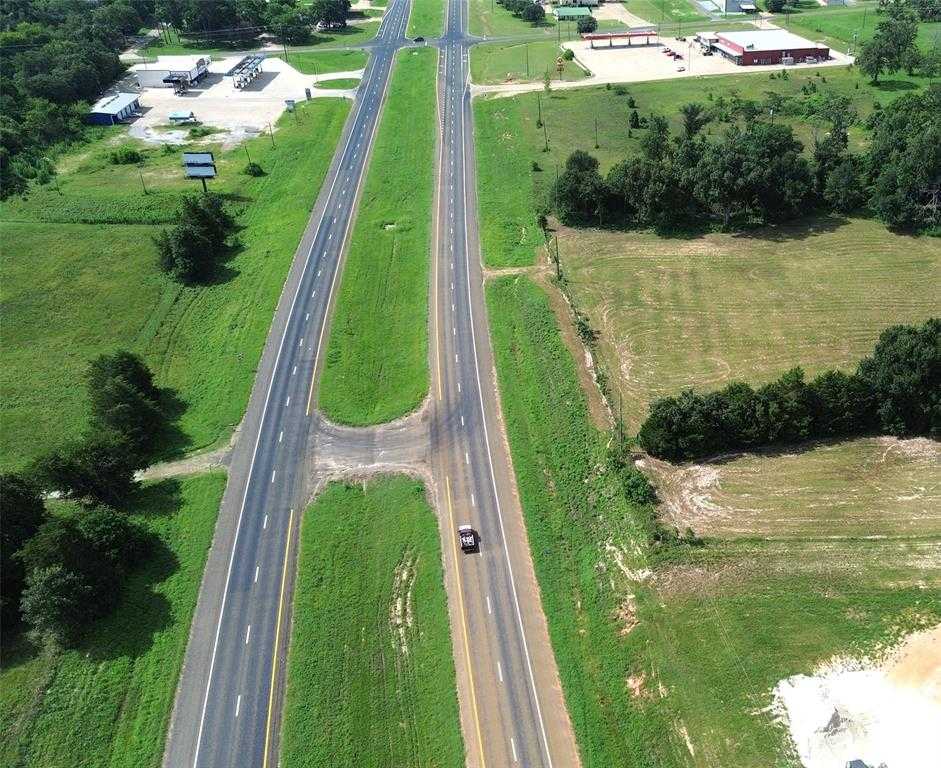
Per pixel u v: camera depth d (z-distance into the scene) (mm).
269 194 142000
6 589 67812
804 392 77125
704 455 77750
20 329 106812
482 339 100938
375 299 110500
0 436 88625
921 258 108562
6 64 185875
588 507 74312
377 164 151625
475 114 173625
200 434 88312
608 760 54875
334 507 77875
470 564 70750
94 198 139000
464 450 83688
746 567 65312
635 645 61281
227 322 106875
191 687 62438
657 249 116000
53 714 60500
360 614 67125
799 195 117125
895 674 56125
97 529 69375
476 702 59844
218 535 75562
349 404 91812
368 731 58375
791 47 193125
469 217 130250
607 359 92938
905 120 130125
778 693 56000
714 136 148250
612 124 162625
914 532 67062
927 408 75562
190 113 177875
